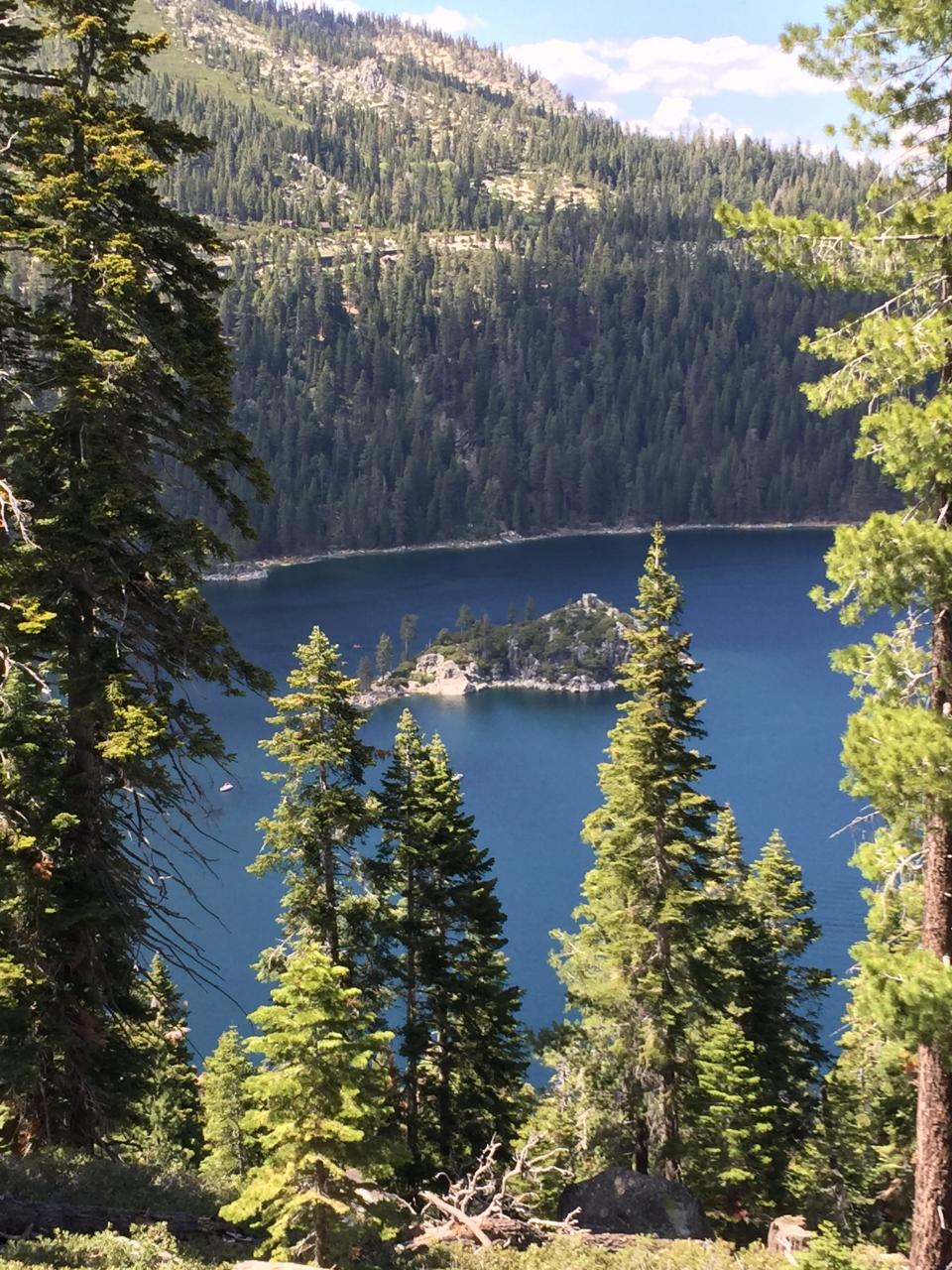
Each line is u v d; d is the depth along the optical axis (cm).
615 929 2472
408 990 2684
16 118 1497
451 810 2675
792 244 1197
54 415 1489
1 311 1489
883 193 1203
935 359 1108
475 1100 2673
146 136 1513
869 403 1205
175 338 1520
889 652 1232
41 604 1466
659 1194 1914
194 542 1516
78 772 1563
